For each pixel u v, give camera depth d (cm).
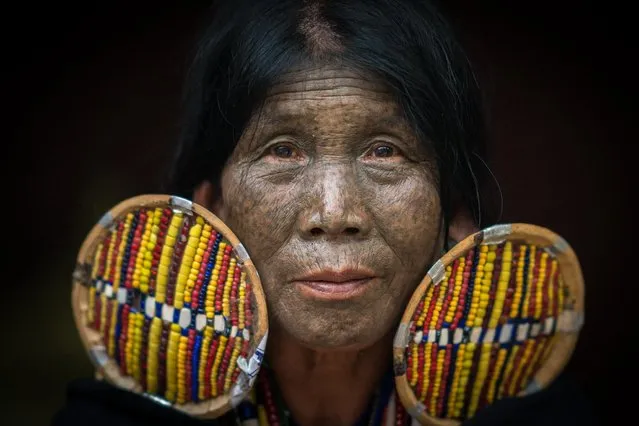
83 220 407
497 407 185
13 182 409
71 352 392
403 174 184
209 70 200
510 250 185
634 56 381
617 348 379
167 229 184
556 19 384
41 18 405
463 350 186
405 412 204
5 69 407
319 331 179
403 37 188
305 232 179
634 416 375
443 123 191
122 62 407
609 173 382
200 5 400
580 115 384
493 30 385
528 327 187
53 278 405
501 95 384
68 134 410
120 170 407
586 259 380
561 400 191
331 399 206
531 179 382
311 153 182
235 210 188
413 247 184
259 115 183
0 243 405
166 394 189
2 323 397
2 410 374
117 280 187
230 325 182
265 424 204
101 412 187
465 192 199
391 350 202
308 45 181
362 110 180
